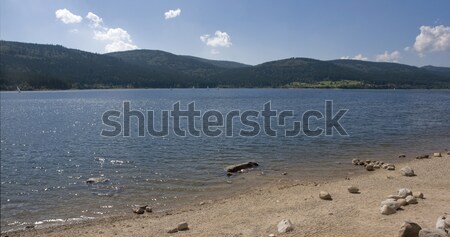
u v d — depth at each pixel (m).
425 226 10.30
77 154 26.86
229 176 19.33
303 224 11.12
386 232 10.01
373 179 17.38
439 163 20.77
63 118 59.41
